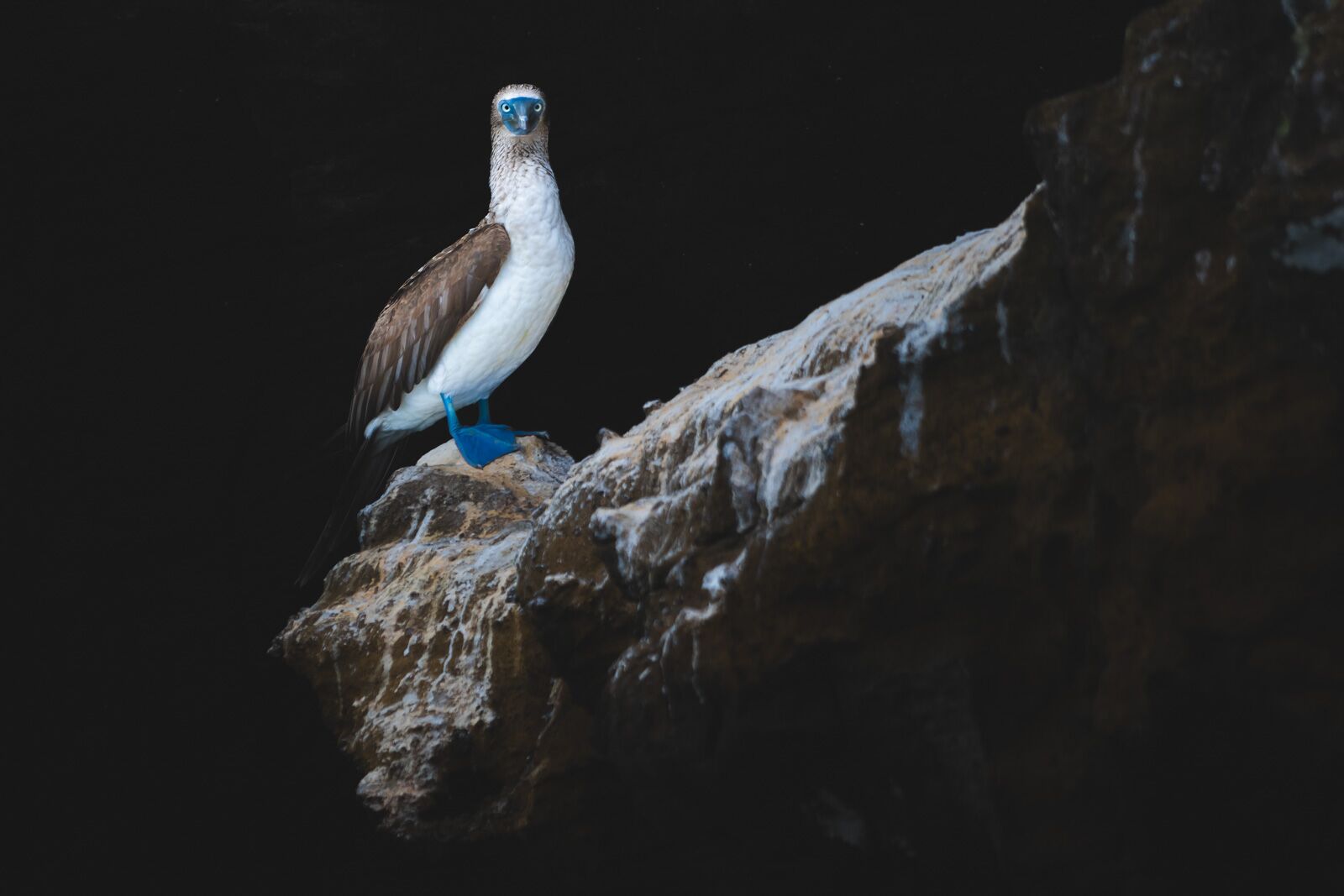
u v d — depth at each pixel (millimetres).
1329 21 4977
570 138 21750
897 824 6832
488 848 9617
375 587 11531
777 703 6820
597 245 22141
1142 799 5516
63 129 21031
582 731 9406
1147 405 5473
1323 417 4965
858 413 6477
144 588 19750
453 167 21922
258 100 21422
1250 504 5125
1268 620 5062
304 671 11344
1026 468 5969
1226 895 5609
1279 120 5070
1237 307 5223
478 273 13594
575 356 22891
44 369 21266
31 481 20875
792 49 20578
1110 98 5625
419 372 13797
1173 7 5594
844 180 21328
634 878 9266
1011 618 6031
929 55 20203
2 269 21062
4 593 19422
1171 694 5316
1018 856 5887
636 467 8648
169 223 21766
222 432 21906
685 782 7562
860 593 6418
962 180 21094
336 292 21938
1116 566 5602
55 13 20484
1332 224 4840
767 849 7547
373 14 20953
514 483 12648
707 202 21656
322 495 21844
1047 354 5996
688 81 21125
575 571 8781
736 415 7254
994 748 5984
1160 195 5441
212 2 20781
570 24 21156
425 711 10266
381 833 9836
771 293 22078
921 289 7551
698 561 7406
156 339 21828
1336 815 5156
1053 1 19391
